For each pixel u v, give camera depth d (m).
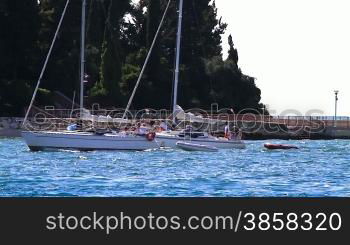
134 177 78.12
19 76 184.50
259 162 102.31
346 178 79.69
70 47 190.38
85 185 70.75
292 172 86.25
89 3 197.12
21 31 181.50
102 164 93.69
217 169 89.19
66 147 114.56
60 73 186.00
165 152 117.75
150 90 197.12
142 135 118.44
